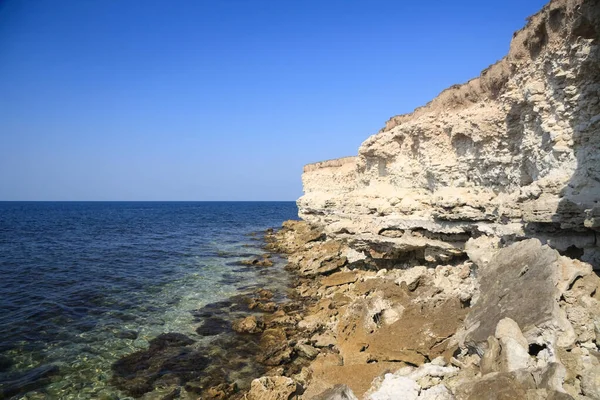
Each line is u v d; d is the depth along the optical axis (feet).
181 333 54.95
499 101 50.75
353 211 84.94
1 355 47.09
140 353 48.32
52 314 62.34
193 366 45.16
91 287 80.43
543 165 39.11
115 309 65.67
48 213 394.32
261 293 74.38
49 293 75.10
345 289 70.23
